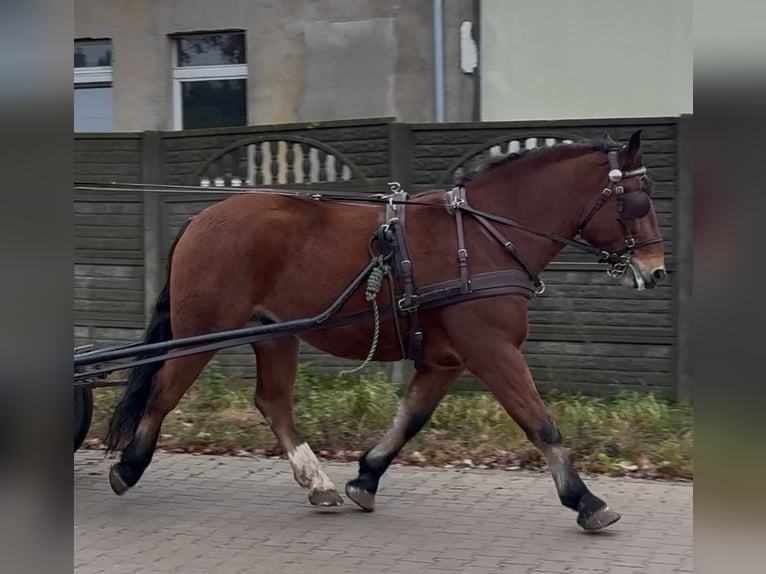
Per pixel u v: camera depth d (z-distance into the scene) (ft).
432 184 24.29
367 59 30.76
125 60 33.58
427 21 29.99
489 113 29.17
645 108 27.89
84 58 34.53
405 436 17.56
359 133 24.59
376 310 16.25
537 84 28.68
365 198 16.87
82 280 27.07
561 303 23.85
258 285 17.04
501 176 16.44
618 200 15.99
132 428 17.60
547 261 16.51
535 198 16.25
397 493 18.75
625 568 14.56
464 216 16.22
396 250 16.11
